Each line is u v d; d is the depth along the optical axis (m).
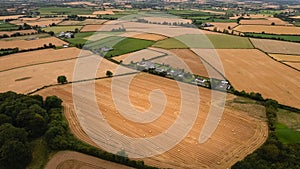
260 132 71.62
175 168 58.22
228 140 68.38
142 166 57.75
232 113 81.25
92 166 58.56
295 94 94.19
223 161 60.62
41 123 68.19
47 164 59.34
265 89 97.94
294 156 58.50
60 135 66.38
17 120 68.38
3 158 57.16
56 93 94.81
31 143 65.88
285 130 72.06
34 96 83.00
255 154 60.50
